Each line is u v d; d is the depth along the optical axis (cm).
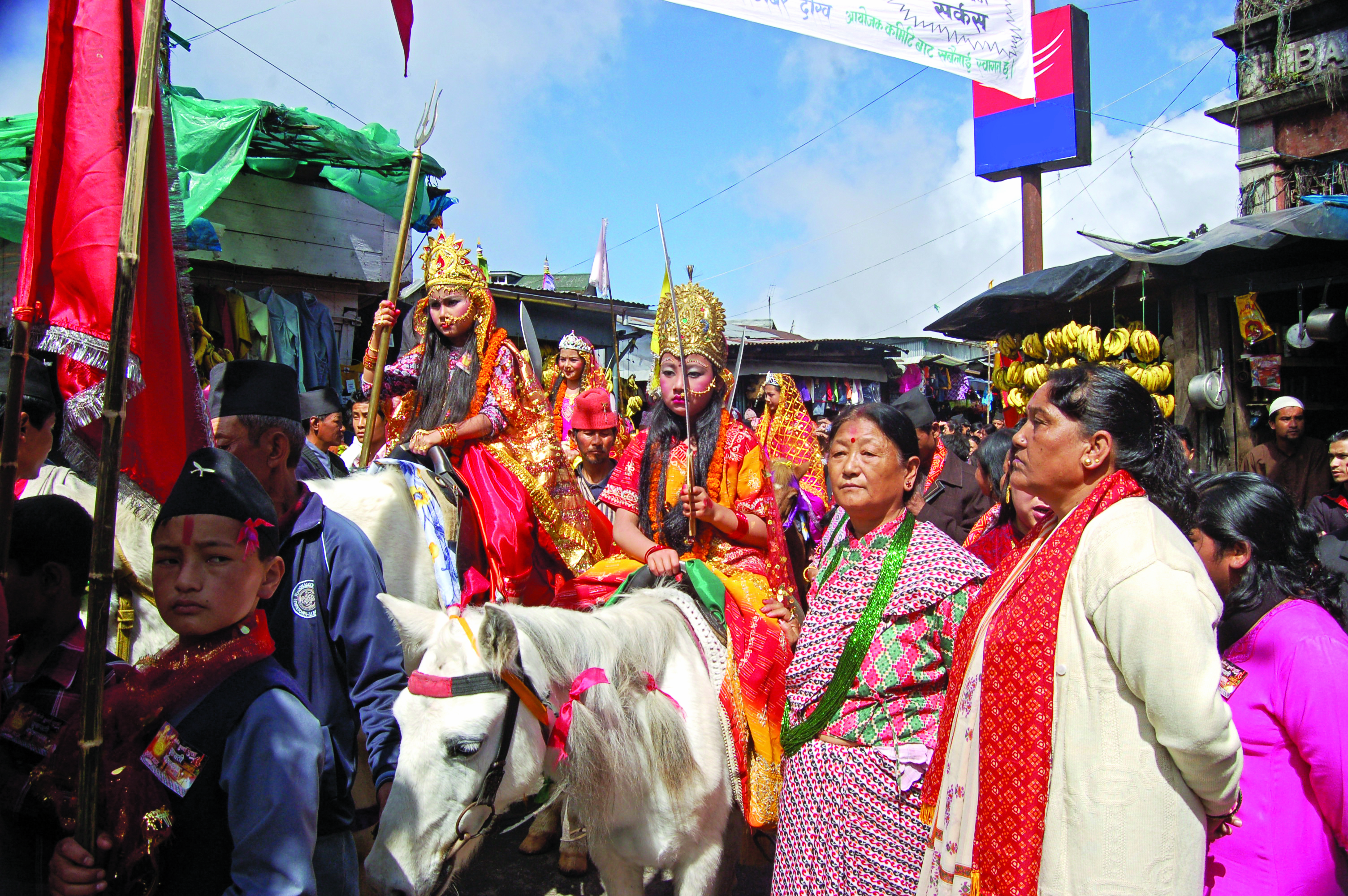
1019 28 463
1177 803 170
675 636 287
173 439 217
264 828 163
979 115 1055
